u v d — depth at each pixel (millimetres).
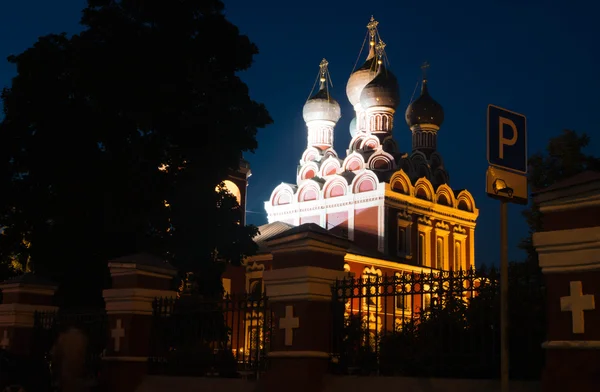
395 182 49781
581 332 8219
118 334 14078
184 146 23297
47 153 21953
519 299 9930
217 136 23391
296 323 11414
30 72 22719
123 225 21641
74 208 21562
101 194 21703
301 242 11562
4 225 22719
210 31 24156
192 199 22875
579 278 8328
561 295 8453
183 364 13781
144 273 14305
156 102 22688
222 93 24000
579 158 19188
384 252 47344
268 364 12070
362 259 43031
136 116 22547
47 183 22297
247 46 25047
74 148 22000
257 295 12547
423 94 57375
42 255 22000
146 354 14070
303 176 56094
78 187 21516
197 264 23297
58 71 22875
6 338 16688
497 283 10023
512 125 7969
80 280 21719
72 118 22125
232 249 24047
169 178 22906
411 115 57219
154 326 14250
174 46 23422
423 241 51156
